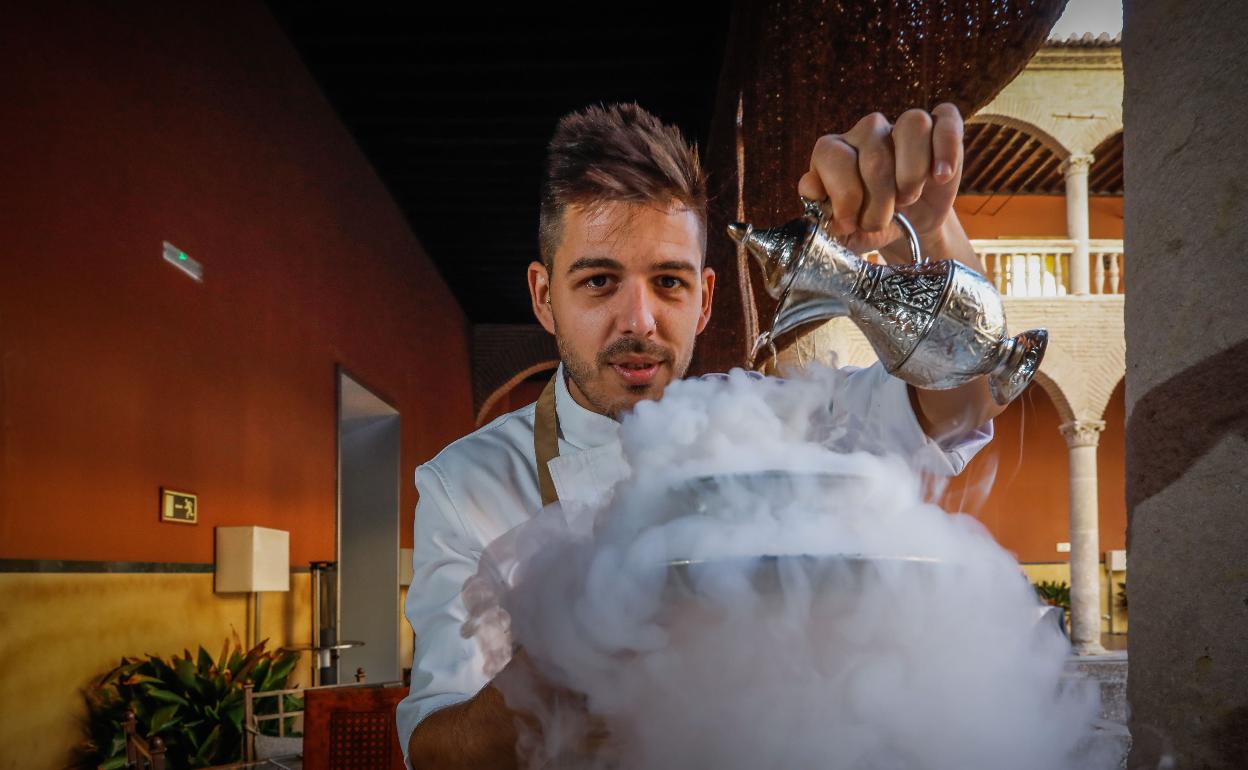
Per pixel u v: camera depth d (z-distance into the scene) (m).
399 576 7.79
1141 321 0.74
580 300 0.84
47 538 2.79
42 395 2.78
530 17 5.13
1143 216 0.74
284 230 5.04
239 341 4.40
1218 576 0.65
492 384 12.11
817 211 0.72
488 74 5.77
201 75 3.96
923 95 1.98
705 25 5.14
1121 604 12.80
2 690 2.54
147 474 3.47
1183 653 0.68
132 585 3.32
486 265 9.59
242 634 4.45
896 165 0.68
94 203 3.09
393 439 7.79
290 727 4.17
